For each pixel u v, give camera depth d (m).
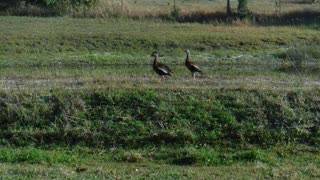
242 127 30.23
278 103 31.45
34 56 50.97
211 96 31.95
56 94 31.62
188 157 27.25
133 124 30.23
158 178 24.12
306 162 27.45
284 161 27.62
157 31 57.78
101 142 29.45
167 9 69.12
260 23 64.06
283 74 43.59
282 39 56.66
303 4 82.00
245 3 67.12
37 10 67.00
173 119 30.55
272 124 30.67
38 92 31.91
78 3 69.00
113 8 65.69
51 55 51.56
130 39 55.06
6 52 52.41
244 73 43.47
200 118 30.67
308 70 46.66
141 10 66.25
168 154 28.02
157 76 39.66
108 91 31.98
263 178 24.39
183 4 78.88
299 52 49.94
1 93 31.75
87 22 62.06
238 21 62.84
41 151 28.09
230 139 29.84
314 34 58.09
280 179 24.27
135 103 31.34
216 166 26.59
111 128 29.97
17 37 54.66
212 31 58.19
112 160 27.70
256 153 27.58
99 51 53.56
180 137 29.53
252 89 32.78
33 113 30.72
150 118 30.64
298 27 61.81
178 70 44.75
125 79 37.41
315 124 30.67
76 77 38.94
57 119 30.47
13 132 29.88
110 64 48.84
